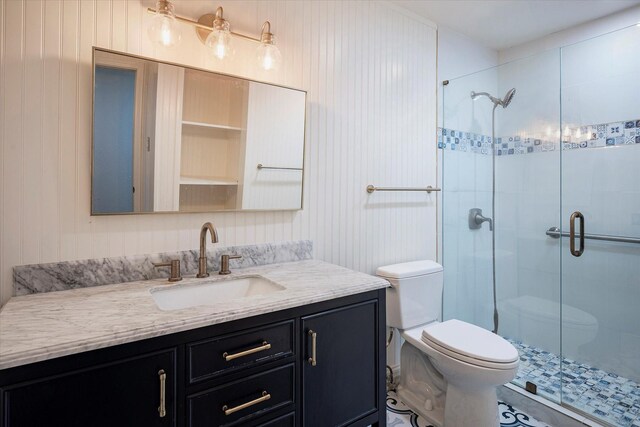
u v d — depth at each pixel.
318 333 1.28
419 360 1.97
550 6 2.15
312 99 1.83
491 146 2.44
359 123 2.02
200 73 1.47
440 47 2.42
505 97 2.40
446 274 2.50
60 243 1.24
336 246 1.95
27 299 1.14
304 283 1.38
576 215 2.16
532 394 1.94
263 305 1.13
